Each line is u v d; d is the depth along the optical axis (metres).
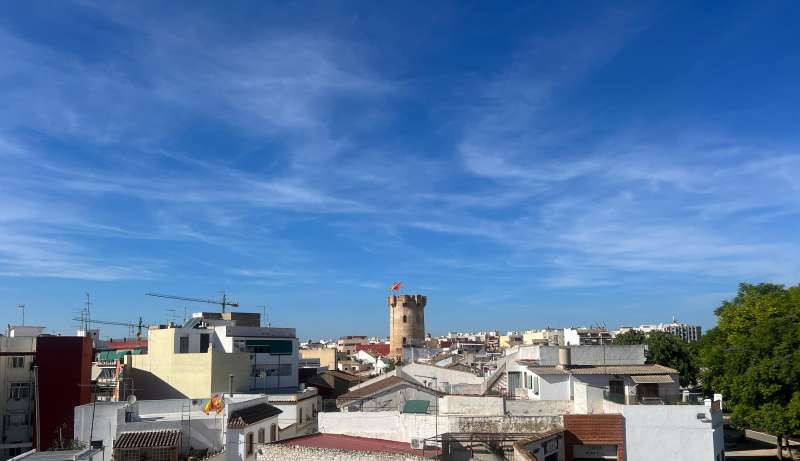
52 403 60.50
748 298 55.44
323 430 49.47
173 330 68.31
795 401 45.28
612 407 39.91
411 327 164.62
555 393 48.66
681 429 37.06
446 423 44.03
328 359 125.38
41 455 36.19
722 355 53.06
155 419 48.94
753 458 57.69
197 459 44.19
